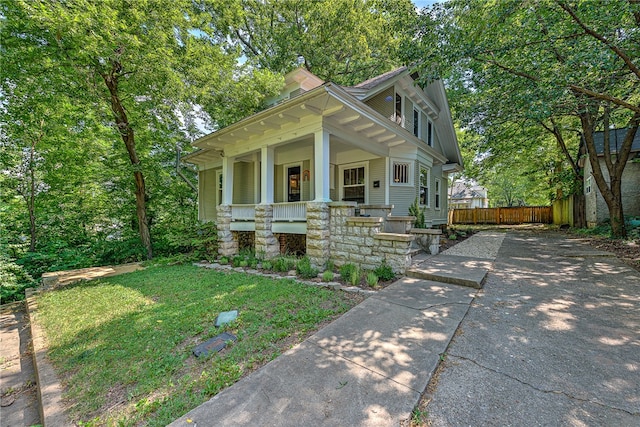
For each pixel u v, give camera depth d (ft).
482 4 19.98
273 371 6.83
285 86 35.60
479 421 4.99
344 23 46.19
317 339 8.41
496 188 87.97
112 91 25.98
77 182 31.40
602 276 14.05
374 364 6.95
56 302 14.35
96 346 9.35
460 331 8.63
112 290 16.07
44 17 16.88
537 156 48.44
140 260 29.55
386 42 45.83
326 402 5.62
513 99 18.98
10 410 7.47
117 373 7.65
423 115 34.88
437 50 21.22
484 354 7.26
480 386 5.98
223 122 36.83
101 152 30.37
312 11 45.88
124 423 5.73
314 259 18.94
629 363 6.65
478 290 12.49
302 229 20.24
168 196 39.09
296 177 30.53
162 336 9.69
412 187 27.91
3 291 19.12
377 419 5.09
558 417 5.02
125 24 20.51
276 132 21.57
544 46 17.63
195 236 27.12
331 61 49.21
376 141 24.52
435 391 5.90
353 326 9.23
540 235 33.47
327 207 19.01
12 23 18.67
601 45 14.99
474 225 58.75
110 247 29.55
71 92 22.43
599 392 5.66
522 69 19.22
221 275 18.28
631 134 25.25
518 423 4.91
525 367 6.63
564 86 15.99
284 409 5.47
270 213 22.56
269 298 12.72
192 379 7.07
